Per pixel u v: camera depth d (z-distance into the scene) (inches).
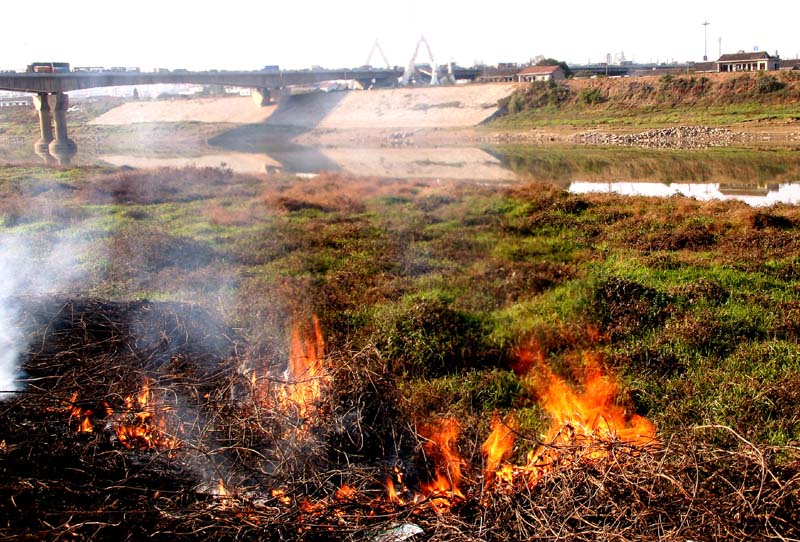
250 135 2581.2
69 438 184.1
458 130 2363.4
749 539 148.9
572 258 516.7
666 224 611.5
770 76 2130.9
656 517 158.6
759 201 904.3
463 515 172.1
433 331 325.4
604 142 1962.4
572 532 153.3
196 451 186.4
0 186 880.3
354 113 2711.6
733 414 249.4
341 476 184.9
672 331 336.5
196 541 157.8
